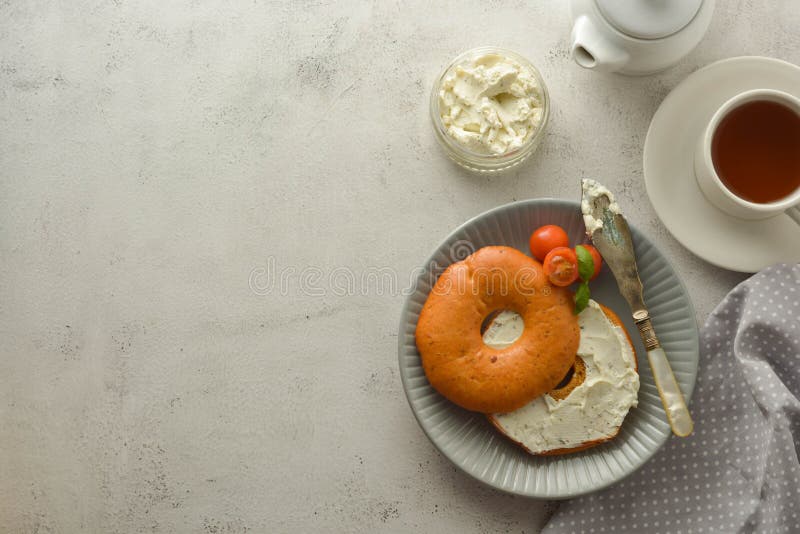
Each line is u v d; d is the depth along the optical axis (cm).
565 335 74
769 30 78
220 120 81
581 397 74
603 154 79
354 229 80
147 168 81
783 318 74
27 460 81
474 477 75
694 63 79
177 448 80
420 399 75
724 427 76
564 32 79
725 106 72
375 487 79
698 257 78
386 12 80
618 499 77
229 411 80
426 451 79
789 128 73
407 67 80
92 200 81
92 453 80
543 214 76
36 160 82
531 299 74
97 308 81
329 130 80
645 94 79
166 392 80
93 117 81
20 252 82
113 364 81
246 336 80
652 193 76
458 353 74
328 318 80
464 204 79
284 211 80
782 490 74
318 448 79
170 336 80
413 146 80
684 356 74
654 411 75
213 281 80
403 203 79
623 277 75
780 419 73
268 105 80
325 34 80
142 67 81
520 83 76
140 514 80
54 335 81
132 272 81
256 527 79
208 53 81
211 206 81
